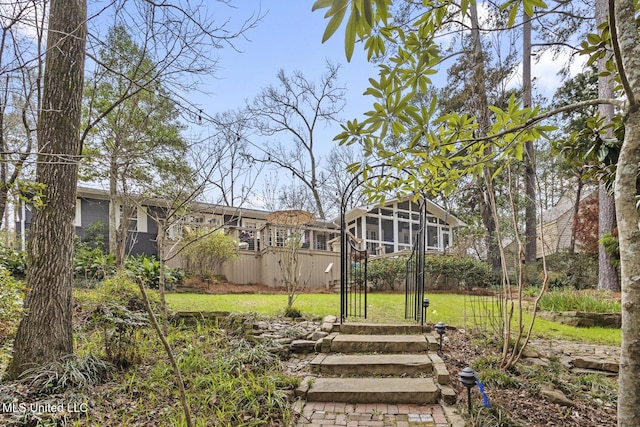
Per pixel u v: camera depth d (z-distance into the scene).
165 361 3.80
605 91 8.34
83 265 8.38
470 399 2.94
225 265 11.41
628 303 1.47
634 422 1.42
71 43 3.79
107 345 3.72
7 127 3.59
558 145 2.99
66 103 3.76
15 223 10.58
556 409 3.08
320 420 2.96
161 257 2.72
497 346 4.47
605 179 3.12
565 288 8.76
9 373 3.40
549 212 18.27
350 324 4.87
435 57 2.21
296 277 7.10
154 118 8.43
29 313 3.52
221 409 2.99
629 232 1.50
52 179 3.69
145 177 7.90
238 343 4.31
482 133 3.96
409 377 3.68
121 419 2.82
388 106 2.20
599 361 4.07
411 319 5.55
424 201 5.17
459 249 11.98
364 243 14.46
